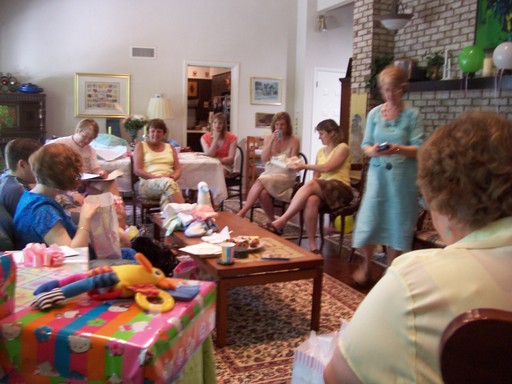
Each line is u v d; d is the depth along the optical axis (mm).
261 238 2854
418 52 5406
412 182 2938
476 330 598
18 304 1210
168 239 3080
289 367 2150
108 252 2043
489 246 738
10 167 2314
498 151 743
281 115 4691
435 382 694
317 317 2514
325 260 3906
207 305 1362
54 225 1886
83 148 4156
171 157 4582
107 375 1059
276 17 7555
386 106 2990
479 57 4316
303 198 3939
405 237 2988
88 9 6727
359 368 760
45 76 6695
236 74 7461
